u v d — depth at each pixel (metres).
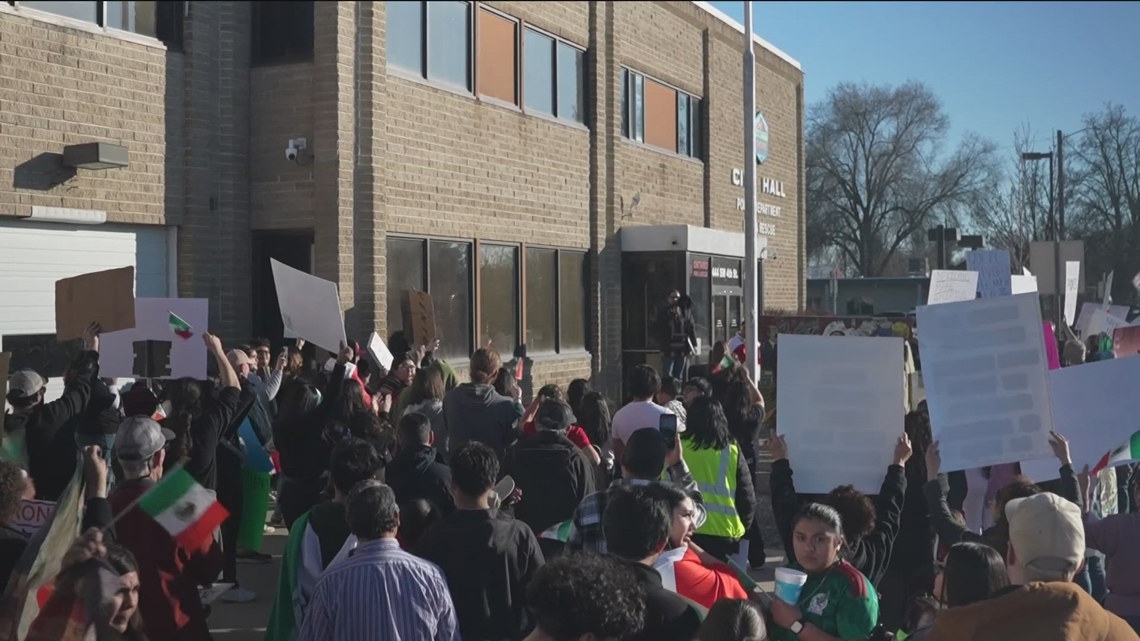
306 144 13.68
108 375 7.68
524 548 4.86
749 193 17.38
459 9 16.27
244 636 7.38
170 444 6.63
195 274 13.13
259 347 11.49
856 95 61.25
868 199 60.53
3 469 4.73
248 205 13.95
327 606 4.24
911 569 5.90
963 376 5.51
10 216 10.94
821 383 5.64
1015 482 5.19
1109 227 15.20
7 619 3.98
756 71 28.27
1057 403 5.72
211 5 13.47
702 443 6.53
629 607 2.99
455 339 16.03
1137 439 6.09
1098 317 11.77
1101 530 5.29
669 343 18.98
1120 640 3.50
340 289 13.63
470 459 4.87
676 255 20.80
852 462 5.60
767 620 4.32
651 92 22.58
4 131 10.80
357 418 7.56
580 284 19.94
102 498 4.38
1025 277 13.04
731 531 6.44
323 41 13.66
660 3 22.77
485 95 16.94
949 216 58.69
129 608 3.77
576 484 6.51
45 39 11.23
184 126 13.12
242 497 8.23
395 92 14.58
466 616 4.72
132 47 12.33
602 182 20.34
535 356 18.30
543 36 18.73
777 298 29.66
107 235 12.16
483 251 16.83
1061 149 16.31
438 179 15.52
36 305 11.30
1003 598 3.54
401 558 4.33
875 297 49.12
